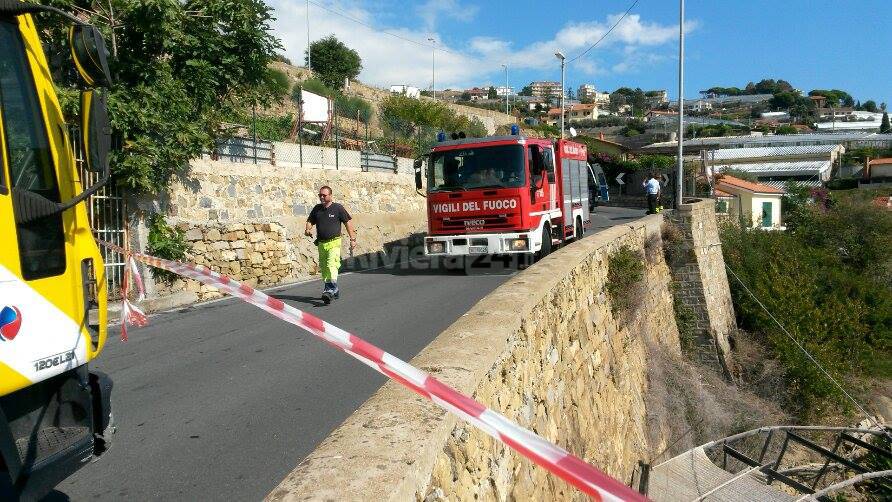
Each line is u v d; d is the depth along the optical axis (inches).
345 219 434.3
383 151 978.7
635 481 410.9
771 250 1219.9
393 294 471.5
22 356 122.3
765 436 672.4
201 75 461.4
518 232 544.1
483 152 552.4
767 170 2659.9
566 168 683.4
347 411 221.5
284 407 227.1
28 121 131.4
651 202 1160.8
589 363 360.5
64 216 137.3
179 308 436.8
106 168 133.8
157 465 180.2
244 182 579.2
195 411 225.0
